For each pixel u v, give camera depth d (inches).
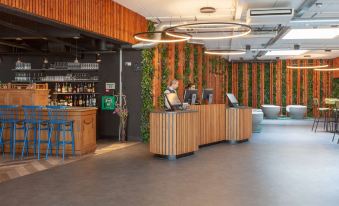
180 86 483.2
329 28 418.0
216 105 392.8
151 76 419.8
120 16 352.8
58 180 229.5
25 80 447.5
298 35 475.8
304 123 660.1
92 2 309.0
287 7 327.0
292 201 185.3
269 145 383.9
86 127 332.2
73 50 412.5
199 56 551.8
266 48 602.9
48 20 266.4
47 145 322.0
